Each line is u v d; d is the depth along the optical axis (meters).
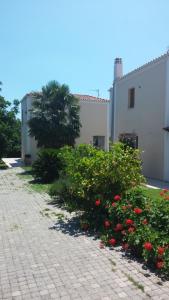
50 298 3.98
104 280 4.45
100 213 6.99
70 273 4.68
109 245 5.83
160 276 4.54
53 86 21.09
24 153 27.42
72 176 7.70
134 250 5.47
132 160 7.25
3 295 4.07
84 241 6.10
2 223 7.40
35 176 14.84
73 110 21.41
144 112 17.09
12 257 5.31
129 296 4.01
